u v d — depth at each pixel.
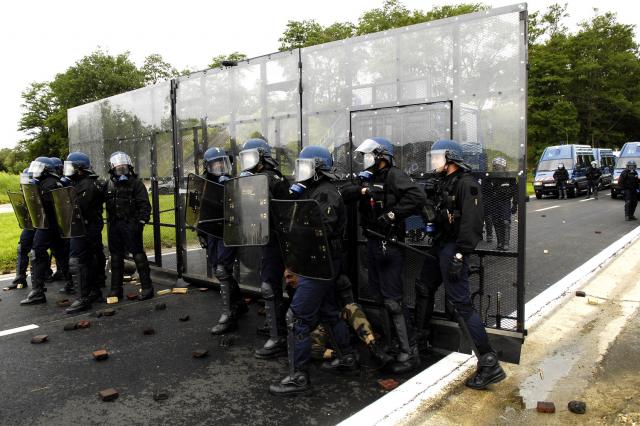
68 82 45.47
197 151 7.04
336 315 4.22
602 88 45.25
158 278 8.03
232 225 4.61
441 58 4.54
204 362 4.58
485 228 4.34
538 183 25.55
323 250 3.71
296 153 5.73
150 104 7.82
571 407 3.57
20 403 3.79
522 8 4.07
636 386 4.00
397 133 4.84
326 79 5.38
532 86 41.00
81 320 5.89
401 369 4.23
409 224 4.88
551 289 6.87
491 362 3.89
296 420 3.46
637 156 23.66
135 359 4.67
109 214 6.74
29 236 7.68
